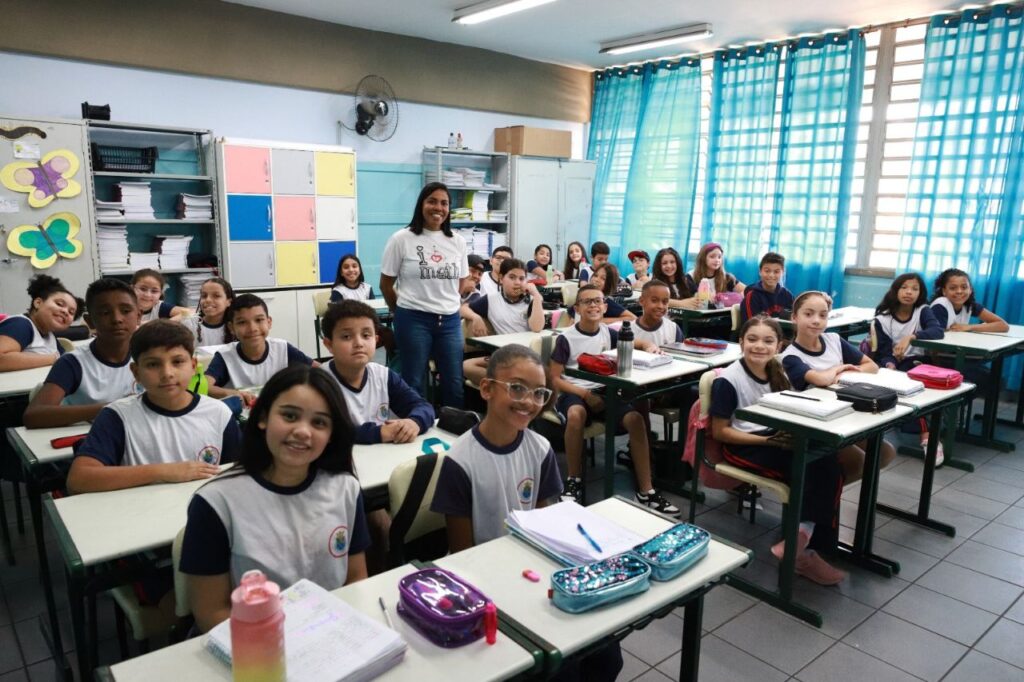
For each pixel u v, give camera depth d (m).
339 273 5.31
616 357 2.89
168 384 1.72
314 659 0.93
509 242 7.25
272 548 1.21
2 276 4.47
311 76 5.95
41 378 2.60
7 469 2.52
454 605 1.04
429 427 2.13
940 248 5.25
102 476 1.59
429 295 3.38
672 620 2.19
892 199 5.79
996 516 3.02
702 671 1.93
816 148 5.96
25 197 4.47
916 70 5.55
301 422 1.17
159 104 5.29
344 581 1.31
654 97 7.18
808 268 6.08
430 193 3.30
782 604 2.26
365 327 2.12
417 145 6.82
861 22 5.59
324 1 5.39
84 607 1.47
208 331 3.13
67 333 3.47
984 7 4.99
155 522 1.45
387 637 0.97
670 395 3.30
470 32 6.32
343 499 1.30
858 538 2.56
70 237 4.65
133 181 5.05
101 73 5.02
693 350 3.30
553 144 7.37
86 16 4.84
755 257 6.45
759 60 6.29
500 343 3.59
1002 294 4.99
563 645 1.01
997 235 4.99
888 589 2.40
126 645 1.81
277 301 5.67
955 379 2.67
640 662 1.97
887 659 2.00
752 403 2.49
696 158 6.89
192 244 5.59
